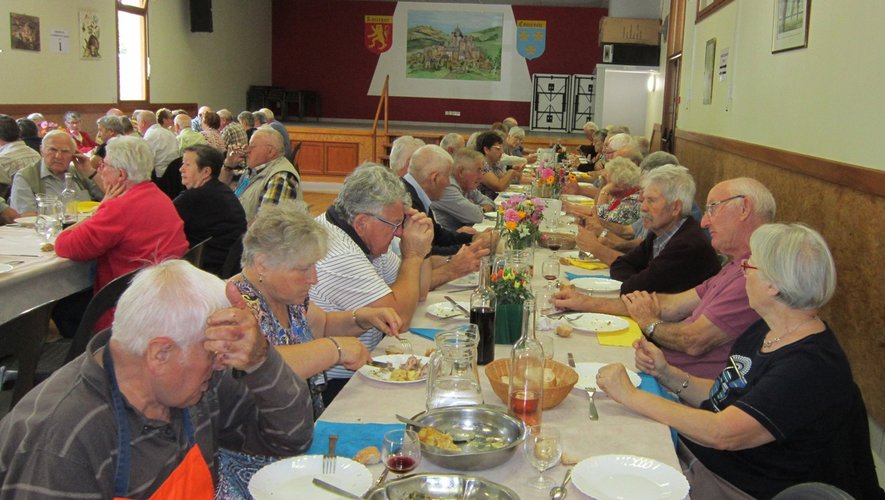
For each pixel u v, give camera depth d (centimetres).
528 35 1691
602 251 378
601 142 979
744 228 252
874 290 310
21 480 120
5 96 894
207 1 1352
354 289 246
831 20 370
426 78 1728
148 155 361
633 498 143
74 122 840
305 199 1166
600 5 1661
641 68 1182
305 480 145
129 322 126
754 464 185
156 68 1250
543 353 179
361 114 1755
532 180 682
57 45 983
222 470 172
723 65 636
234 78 1570
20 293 328
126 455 129
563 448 167
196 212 424
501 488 139
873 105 314
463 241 432
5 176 536
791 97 436
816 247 177
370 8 1716
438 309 274
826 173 363
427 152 404
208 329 129
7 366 266
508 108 1722
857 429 180
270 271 194
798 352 176
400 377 203
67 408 125
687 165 816
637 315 269
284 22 1736
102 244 346
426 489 140
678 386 218
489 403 194
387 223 253
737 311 245
